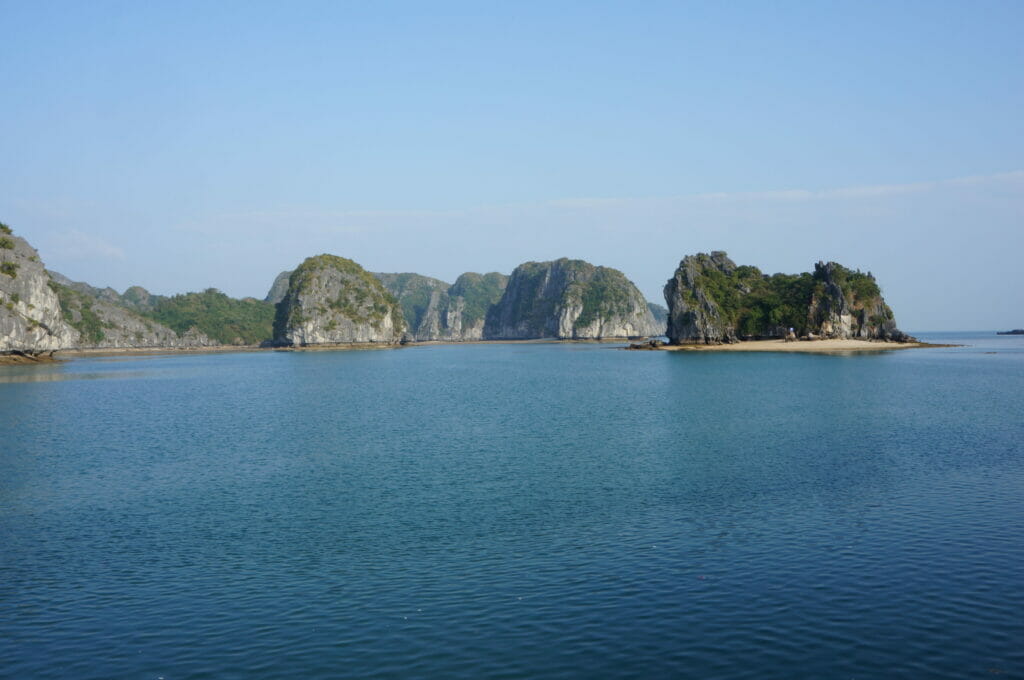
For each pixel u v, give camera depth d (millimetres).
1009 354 193875
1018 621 22062
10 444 58656
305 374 160000
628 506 35719
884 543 29297
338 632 22203
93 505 38094
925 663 19750
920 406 75188
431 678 19422
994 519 32438
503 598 24422
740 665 19812
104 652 21297
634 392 97812
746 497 37062
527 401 89000
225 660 20656
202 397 103062
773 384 104750
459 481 42219
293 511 36188
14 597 25375
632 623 22391
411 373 158500
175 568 28078
